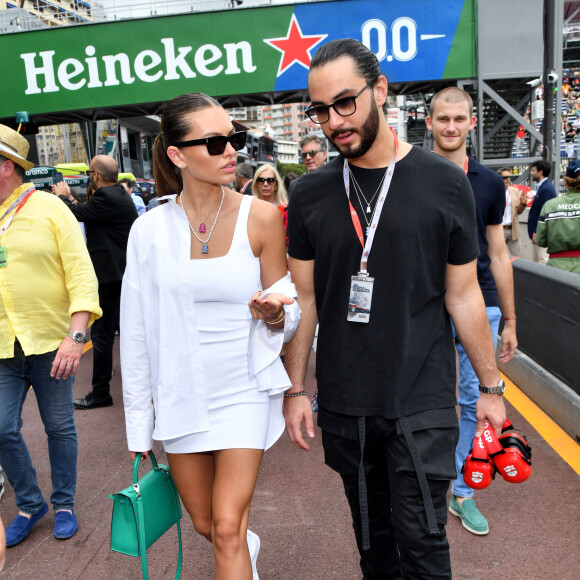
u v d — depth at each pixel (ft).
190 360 6.19
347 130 5.64
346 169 6.05
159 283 6.20
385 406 5.89
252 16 31.42
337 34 31.12
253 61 31.78
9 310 8.93
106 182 15.88
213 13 31.60
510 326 9.34
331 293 6.15
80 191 45.60
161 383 6.24
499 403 6.40
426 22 30.76
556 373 13.79
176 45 31.91
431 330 5.97
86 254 9.34
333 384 6.19
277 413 6.76
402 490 5.84
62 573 8.75
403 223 5.76
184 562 8.88
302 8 31.17
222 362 6.23
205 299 6.17
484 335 6.16
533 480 10.78
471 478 7.20
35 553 9.29
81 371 19.66
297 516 10.01
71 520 9.82
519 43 30.58
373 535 6.68
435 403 5.93
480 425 6.51
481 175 8.84
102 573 8.71
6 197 8.98
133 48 32.09
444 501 5.88
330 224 6.06
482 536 9.12
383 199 5.84
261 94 32.73
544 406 13.94
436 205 5.73
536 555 8.56
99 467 12.26
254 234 6.33
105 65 32.35
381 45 31.09
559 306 13.51
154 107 34.86
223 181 6.09
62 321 9.39
